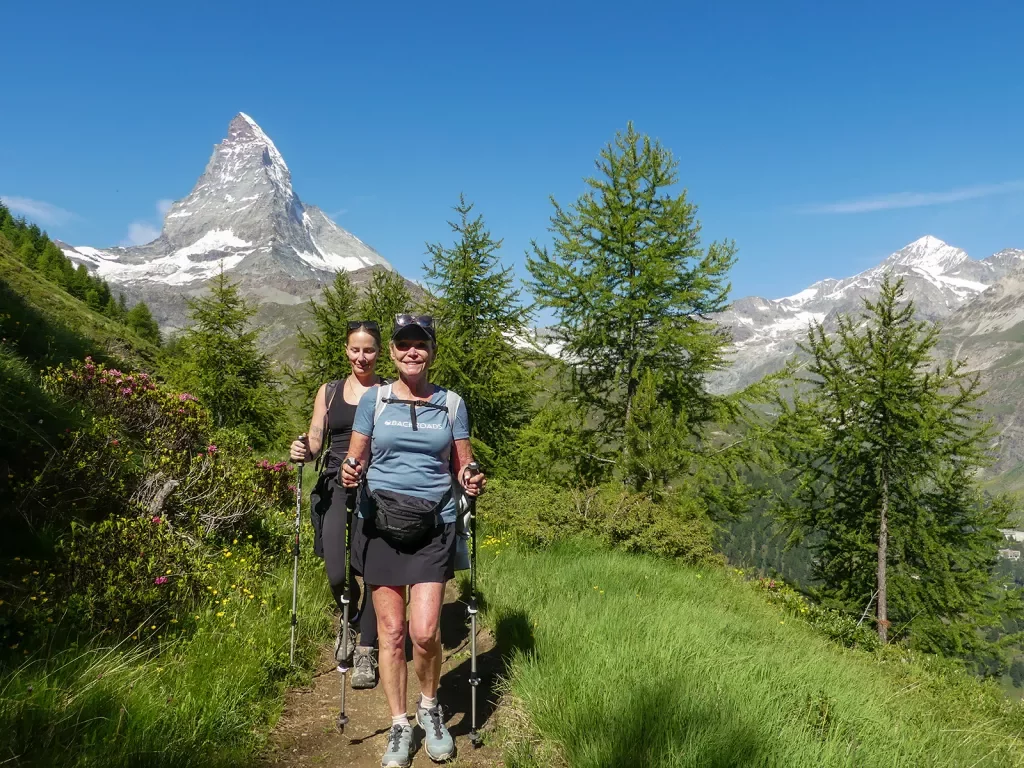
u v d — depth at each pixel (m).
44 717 2.78
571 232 17.06
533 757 3.15
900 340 20.12
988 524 20.53
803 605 10.80
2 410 5.39
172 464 5.98
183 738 2.96
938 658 11.32
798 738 3.23
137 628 3.78
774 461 16.11
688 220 16.83
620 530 9.77
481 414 20.89
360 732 3.45
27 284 28.19
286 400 25.50
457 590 6.30
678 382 16.39
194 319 25.06
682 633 4.91
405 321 3.21
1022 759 4.34
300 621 4.64
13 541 4.46
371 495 3.09
